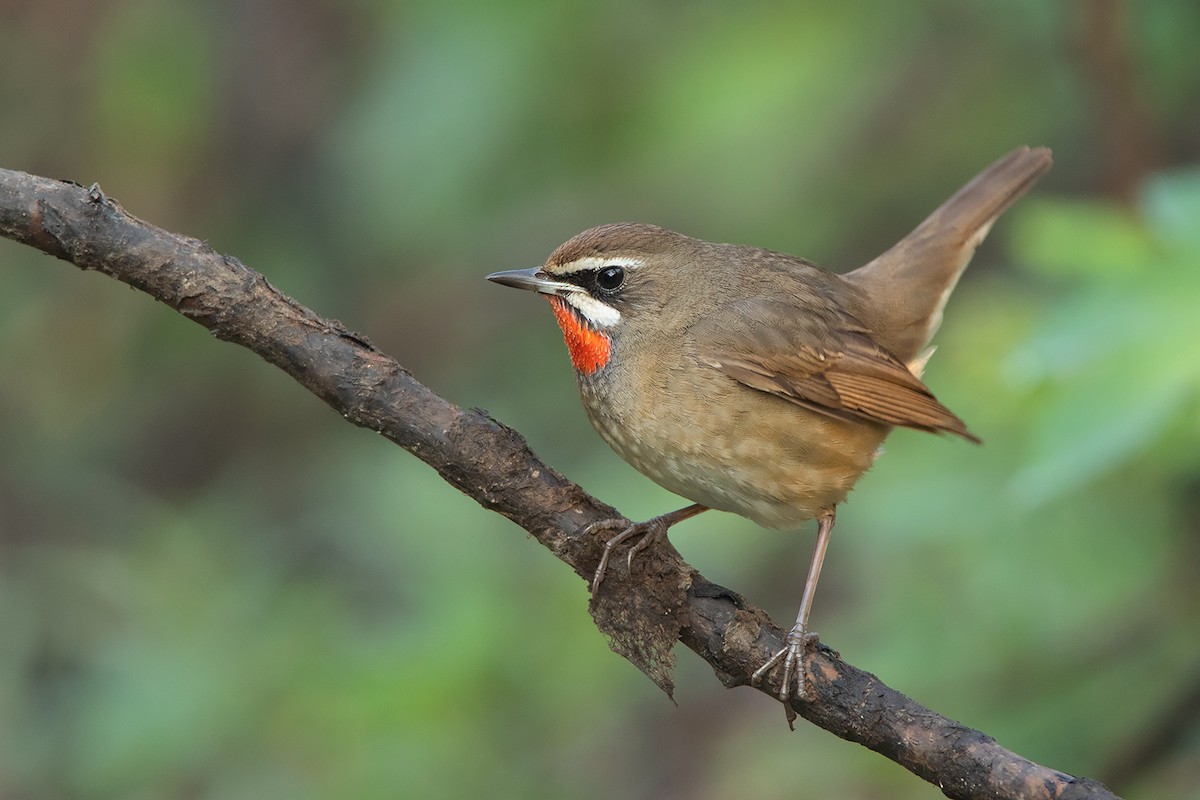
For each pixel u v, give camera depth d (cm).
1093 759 1029
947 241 1045
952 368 1209
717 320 900
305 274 1579
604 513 737
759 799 1216
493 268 1614
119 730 1141
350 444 1579
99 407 1645
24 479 1521
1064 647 1090
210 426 1659
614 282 905
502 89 1401
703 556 1245
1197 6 1298
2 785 1196
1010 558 1100
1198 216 821
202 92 1585
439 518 1330
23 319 1633
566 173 1478
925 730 676
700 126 1441
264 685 1153
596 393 912
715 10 1463
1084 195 1417
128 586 1266
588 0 1405
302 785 1108
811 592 880
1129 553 1084
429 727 1122
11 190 669
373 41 1549
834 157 1477
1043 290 1277
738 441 887
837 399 900
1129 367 782
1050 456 782
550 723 1171
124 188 1605
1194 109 1362
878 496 1175
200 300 682
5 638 1253
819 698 701
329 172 1566
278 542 1387
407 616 1244
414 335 1609
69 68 1562
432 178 1438
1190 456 970
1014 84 1445
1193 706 985
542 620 1208
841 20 1440
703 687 1364
